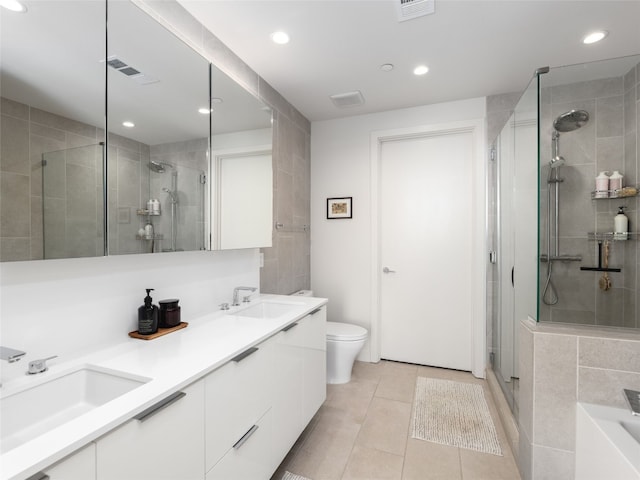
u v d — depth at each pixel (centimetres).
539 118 168
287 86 258
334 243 332
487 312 281
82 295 122
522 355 170
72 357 117
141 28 130
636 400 135
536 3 165
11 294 101
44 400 100
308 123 334
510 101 273
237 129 191
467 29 187
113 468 79
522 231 190
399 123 307
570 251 162
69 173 101
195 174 158
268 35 192
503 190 243
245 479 133
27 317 105
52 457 65
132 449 83
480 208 282
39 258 92
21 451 65
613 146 163
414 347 317
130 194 123
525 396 164
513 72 239
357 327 287
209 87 169
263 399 147
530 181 176
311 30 188
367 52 211
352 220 325
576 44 202
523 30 188
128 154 122
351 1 163
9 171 86
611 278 158
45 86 95
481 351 283
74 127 103
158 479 91
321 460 179
